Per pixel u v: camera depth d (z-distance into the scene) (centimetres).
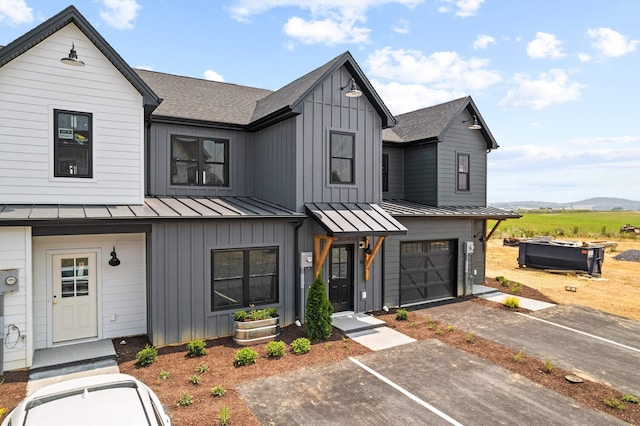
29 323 765
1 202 819
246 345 901
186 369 767
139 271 975
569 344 954
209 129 1227
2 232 741
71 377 731
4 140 822
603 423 603
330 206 1113
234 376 739
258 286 1027
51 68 866
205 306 945
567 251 1927
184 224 913
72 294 902
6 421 421
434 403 654
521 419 610
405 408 635
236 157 1275
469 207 1583
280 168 1146
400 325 1089
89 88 905
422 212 1324
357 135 1187
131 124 954
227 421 577
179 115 1161
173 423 564
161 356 832
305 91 1063
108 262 934
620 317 1199
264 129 1230
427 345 931
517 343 955
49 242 868
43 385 696
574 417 619
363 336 992
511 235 3706
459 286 1460
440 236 1406
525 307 1302
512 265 2197
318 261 1076
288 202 1108
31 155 847
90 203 909
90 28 881
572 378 755
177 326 908
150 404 423
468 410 634
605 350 916
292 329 1029
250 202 1180
